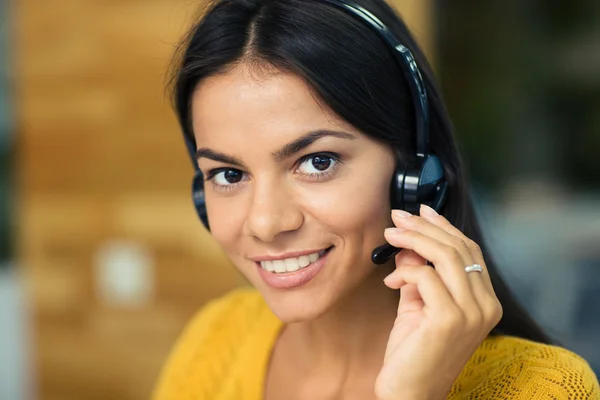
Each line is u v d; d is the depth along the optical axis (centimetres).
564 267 282
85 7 183
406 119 79
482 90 467
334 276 78
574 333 237
